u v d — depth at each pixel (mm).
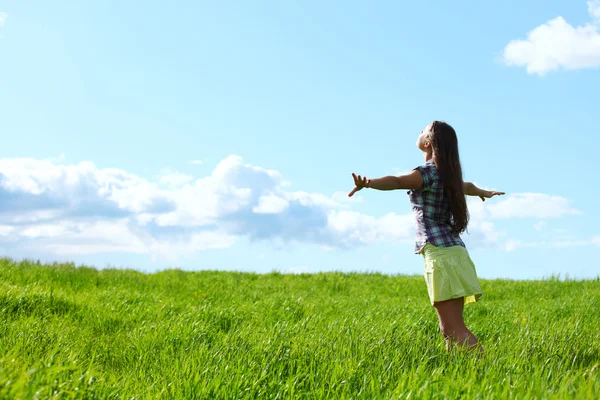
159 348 4879
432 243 4375
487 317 6832
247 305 7758
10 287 7035
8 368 2994
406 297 10703
